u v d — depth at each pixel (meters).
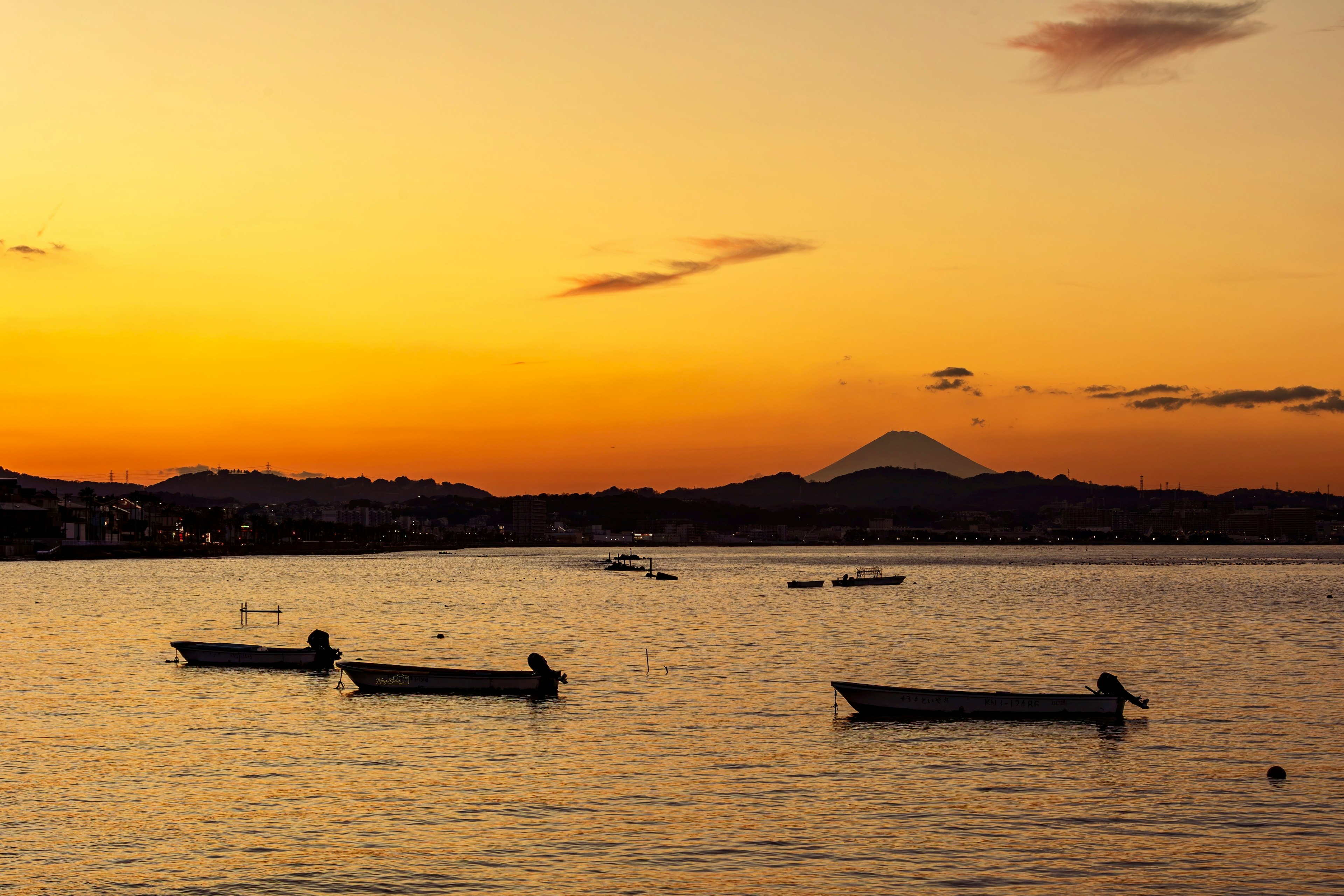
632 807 42.41
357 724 57.84
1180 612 145.12
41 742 53.22
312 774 47.09
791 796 44.03
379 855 36.88
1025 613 145.38
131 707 62.62
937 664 86.44
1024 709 59.50
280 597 177.38
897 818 41.06
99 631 110.69
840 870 35.75
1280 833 39.38
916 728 57.16
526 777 46.81
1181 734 55.69
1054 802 43.22
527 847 37.69
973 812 41.84
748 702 65.44
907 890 34.22
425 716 60.28
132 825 39.75
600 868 35.81
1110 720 58.84
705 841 38.38
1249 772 47.72
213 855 36.75
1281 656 91.19
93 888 33.91
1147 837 38.88
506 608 156.00
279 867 35.72
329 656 79.12
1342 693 69.25
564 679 67.31
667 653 93.75
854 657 91.06
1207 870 35.78
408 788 44.97
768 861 36.56
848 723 58.56
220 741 53.69
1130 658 90.62
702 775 47.25
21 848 37.34
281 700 65.25
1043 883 34.69
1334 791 44.62
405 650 97.50
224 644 80.56
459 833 39.12
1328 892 34.03
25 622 122.19
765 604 166.50
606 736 55.16
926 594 199.12
